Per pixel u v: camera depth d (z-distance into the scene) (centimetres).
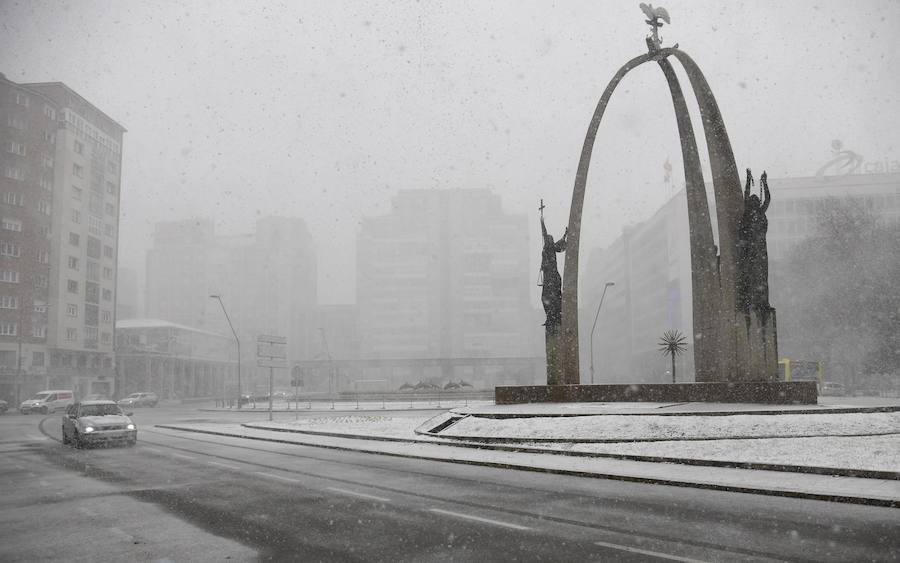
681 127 3006
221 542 848
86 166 8494
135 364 9938
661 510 1017
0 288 7138
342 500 1141
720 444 1587
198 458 1877
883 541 808
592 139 3123
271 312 18662
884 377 6594
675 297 10738
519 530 885
